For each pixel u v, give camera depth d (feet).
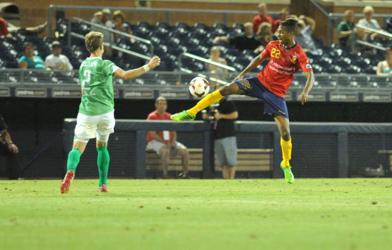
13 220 69.92
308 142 156.56
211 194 100.83
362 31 210.18
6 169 157.17
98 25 188.65
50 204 83.87
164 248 54.60
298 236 60.49
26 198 91.71
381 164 158.92
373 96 176.55
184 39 203.72
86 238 59.26
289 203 86.84
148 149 152.56
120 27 197.98
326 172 157.28
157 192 104.27
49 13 200.64
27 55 175.94
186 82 172.76
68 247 55.21
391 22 217.56
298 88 173.06
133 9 212.84
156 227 65.62
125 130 151.64
